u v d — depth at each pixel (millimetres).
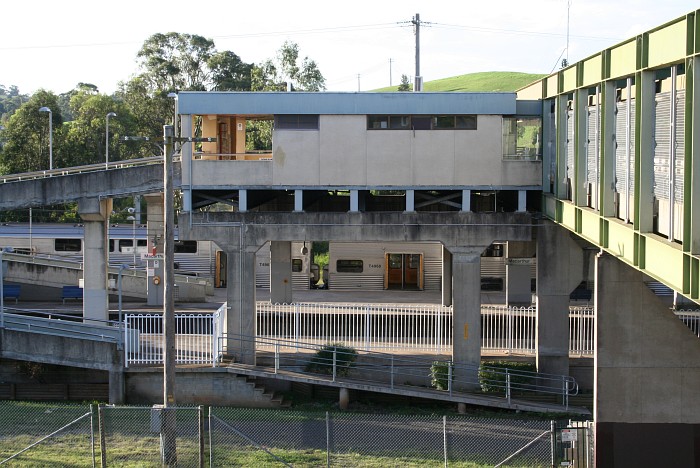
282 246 44250
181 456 24844
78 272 50719
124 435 26734
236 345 34625
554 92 32031
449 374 33250
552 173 34156
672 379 25312
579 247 34438
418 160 35094
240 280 35000
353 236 35094
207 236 35000
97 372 33656
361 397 34188
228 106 35031
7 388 33562
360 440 27266
